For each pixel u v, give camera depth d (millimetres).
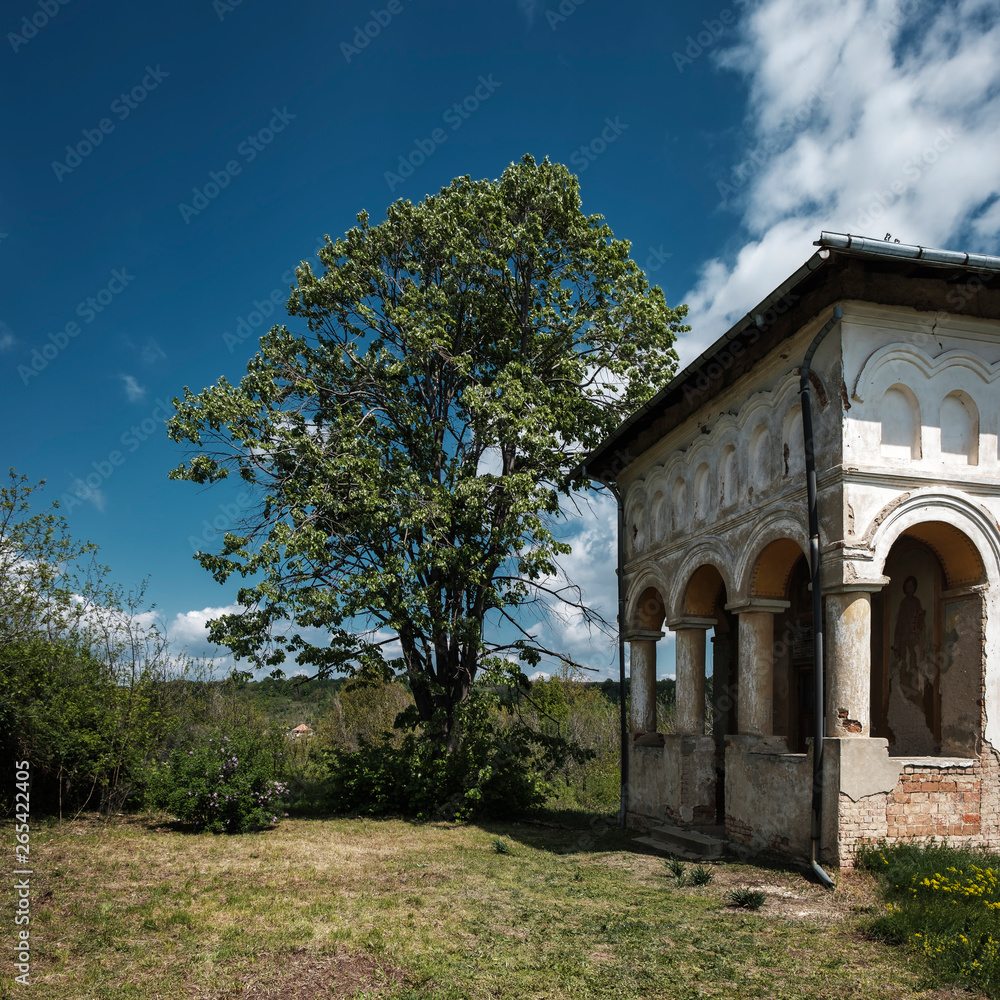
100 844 12633
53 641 15344
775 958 6883
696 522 14102
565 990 6180
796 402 11242
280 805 15367
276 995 6098
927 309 10602
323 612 16422
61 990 6117
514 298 19438
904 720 11875
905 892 8250
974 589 10500
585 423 19109
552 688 26578
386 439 18859
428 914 8500
